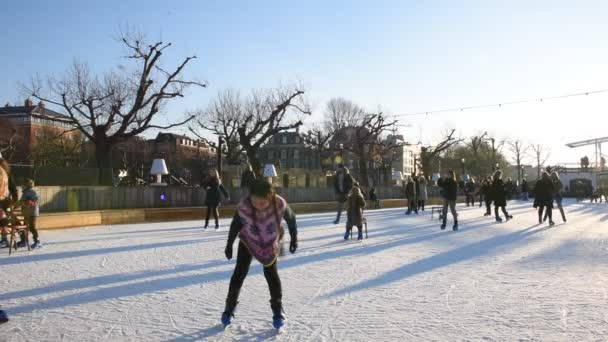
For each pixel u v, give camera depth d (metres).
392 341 4.05
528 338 4.09
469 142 70.50
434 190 36.28
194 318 4.81
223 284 6.50
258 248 4.42
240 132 35.66
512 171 79.81
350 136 54.44
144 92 25.02
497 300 5.47
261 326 4.53
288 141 88.62
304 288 6.19
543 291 5.91
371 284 6.42
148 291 6.07
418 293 5.88
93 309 5.18
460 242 11.10
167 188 20.02
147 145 59.84
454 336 4.17
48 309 5.18
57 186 16.75
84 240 11.77
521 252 9.37
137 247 10.35
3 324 4.61
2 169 5.62
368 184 33.31
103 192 18.08
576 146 58.00
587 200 45.97
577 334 4.19
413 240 11.55
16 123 57.59
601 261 8.20
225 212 20.98
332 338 4.15
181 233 13.45
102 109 27.27
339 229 14.45
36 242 10.48
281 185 25.31
